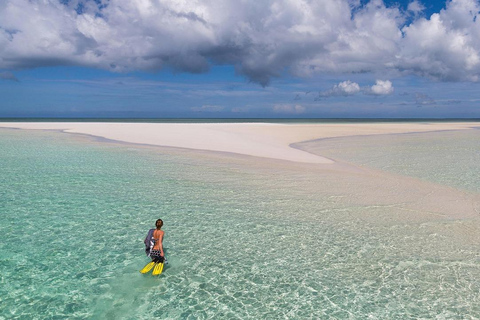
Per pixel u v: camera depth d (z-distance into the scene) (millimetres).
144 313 7102
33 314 6938
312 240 11039
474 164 26500
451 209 14477
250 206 14539
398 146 40188
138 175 20484
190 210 13891
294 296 7844
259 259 9680
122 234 11273
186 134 50969
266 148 35906
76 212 13375
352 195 16562
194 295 7832
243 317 7031
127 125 77000
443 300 7695
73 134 51406
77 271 8781
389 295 7906
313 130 66938
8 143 37844
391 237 11359
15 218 12570
